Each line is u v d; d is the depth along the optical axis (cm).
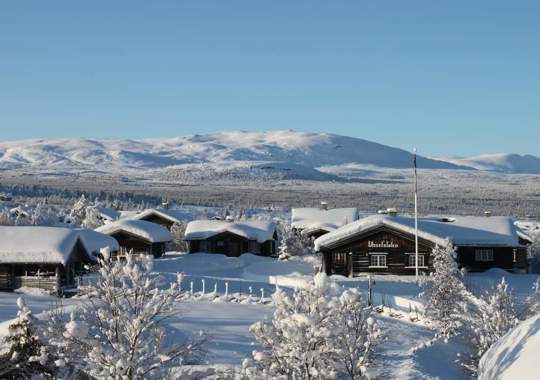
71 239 5081
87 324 1606
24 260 4878
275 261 7812
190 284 5325
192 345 1694
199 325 3419
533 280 5575
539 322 1574
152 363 1579
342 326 1705
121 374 1493
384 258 6103
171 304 1631
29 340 1809
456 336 3362
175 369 1625
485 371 1605
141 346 1570
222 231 8462
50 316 1770
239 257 8119
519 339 1559
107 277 1620
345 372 1845
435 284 3538
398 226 6028
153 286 1738
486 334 2756
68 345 1584
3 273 4981
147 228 7894
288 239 8694
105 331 1602
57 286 4878
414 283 5547
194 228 8606
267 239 8562
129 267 1628
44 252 4897
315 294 1683
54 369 1748
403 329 3634
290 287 5338
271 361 1742
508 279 5662
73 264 5238
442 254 3631
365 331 1806
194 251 8588
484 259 6353
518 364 1437
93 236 5975
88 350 1583
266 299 4584
